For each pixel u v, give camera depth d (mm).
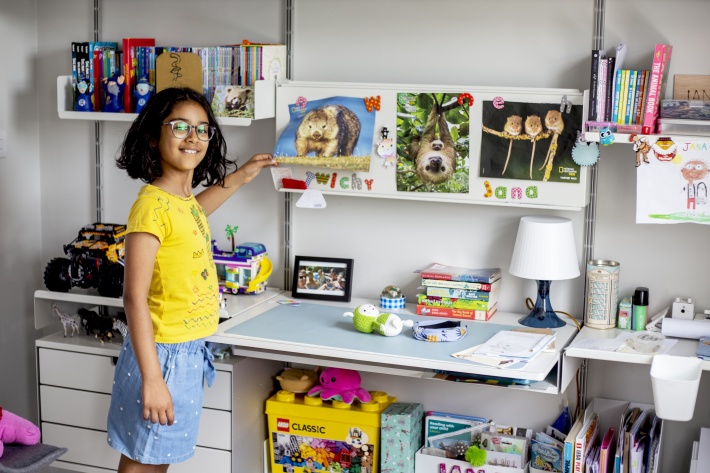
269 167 3201
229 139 3375
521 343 2688
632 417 2881
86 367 3182
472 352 2631
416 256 3199
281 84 3123
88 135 3555
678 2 2781
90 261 3248
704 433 2836
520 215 3051
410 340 2775
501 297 3117
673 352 2643
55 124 3596
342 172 3098
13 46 3473
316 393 3148
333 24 3176
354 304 3201
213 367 2646
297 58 3244
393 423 3043
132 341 2377
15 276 3572
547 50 2939
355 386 3133
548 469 2957
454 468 3020
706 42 2770
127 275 2383
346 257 3285
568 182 2850
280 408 3174
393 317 2826
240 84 3080
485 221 3094
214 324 2592
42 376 3258
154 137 2479
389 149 3018
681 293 2906
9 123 3479
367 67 3154
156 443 2496
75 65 3289
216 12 3324
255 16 3275
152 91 3178
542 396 3088
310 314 3061
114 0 3445
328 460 3156
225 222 3438
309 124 3078
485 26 2996
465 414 3189
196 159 2504
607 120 2723
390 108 3002
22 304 3615
